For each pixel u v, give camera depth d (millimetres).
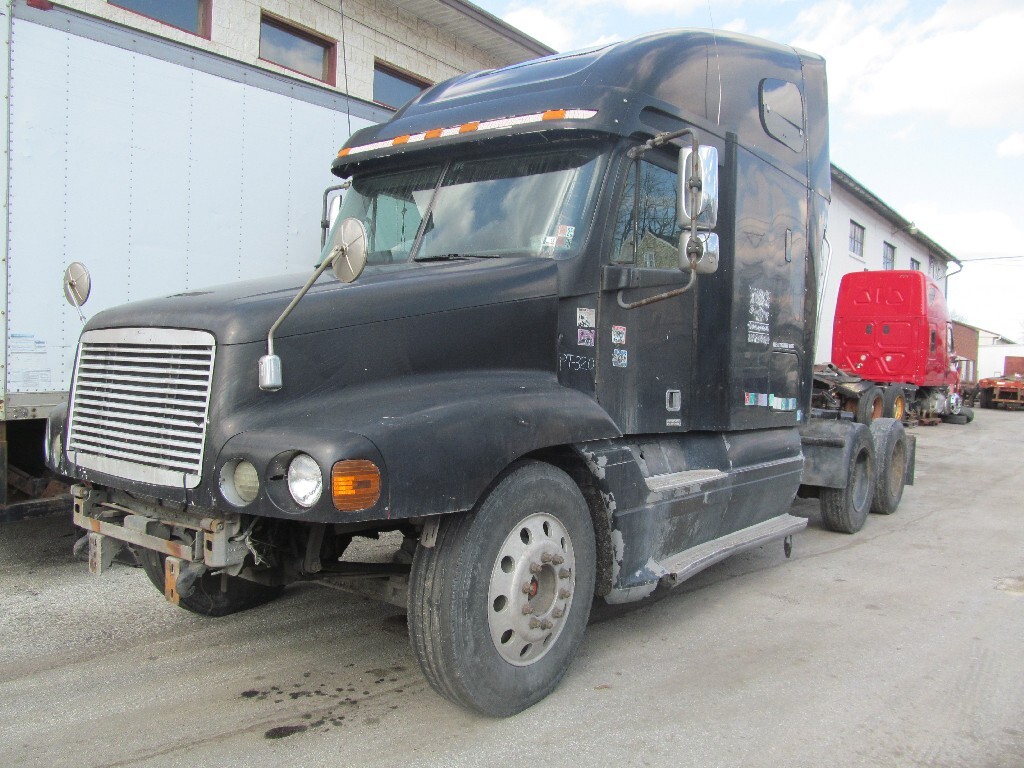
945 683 3918
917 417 20375
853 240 25594
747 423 5363
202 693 3693
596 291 4090
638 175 4359
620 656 4215
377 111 7309
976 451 14688
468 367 3580
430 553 3232
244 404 3027
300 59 11062
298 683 3818
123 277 5398
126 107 5375
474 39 13352
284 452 2857
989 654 4316
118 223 5355
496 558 3309
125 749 3166
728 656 4238
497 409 3336
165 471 3152
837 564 6238
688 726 3416
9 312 4836
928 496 9555
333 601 5066
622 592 4008
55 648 4211
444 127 4438
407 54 12375
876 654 4293
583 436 3713
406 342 3385
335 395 3188
